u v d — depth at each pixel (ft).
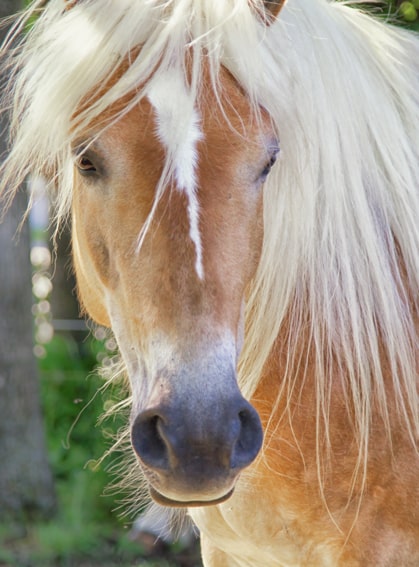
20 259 23.76
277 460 9.53
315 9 9.29
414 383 9.18
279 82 8.54
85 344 27.96
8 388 23.71
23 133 9.27
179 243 7.64
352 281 9.15
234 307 7.79
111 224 8.12
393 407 9.17
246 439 7.58
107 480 24.02
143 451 7.50
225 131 7.98
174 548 21.58
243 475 9.70
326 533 9.53
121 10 8.48
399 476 9.16
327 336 9.32
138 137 7.91
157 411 7.34
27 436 23.84
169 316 7.56
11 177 10.21
